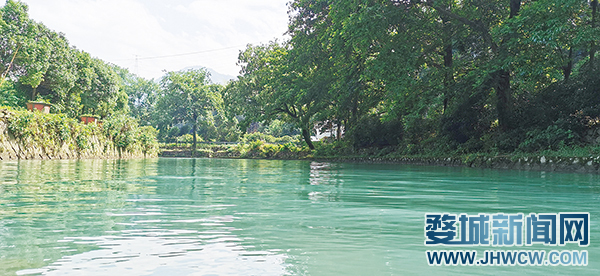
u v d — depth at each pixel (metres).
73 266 1.93
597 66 14.69
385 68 17.31
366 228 2.89
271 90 37.38
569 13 14.62
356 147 28.62
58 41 32.16
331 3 21.28
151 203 4.10
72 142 22.45
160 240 2.48
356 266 1.98
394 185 6.59
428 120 24.78
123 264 1.98
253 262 2.04
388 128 26.05
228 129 74.81
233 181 7.18
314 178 8.23
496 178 8.57
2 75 29.33
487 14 18.12
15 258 2.05
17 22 28.80
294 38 29.88
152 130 43.44
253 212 3.59
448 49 20.86
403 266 2.00
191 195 4.83
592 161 11.26
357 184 6.74
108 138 28.73
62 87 33.25
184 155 64.44
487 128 19.25
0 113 16.83
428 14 19.64
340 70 23.77
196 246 2.34
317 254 2.20
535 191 5.61
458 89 18.36
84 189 5.34
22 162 13.98
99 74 43.16
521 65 15.15
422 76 20.59
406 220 3.22
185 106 70.62
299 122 35.44
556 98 15.73
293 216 3.38
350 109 32.72
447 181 7.58
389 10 17.09
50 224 2.94
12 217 3.20
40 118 19.39
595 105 14.18
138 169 11.20
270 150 46.56
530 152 14.34
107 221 3.08
